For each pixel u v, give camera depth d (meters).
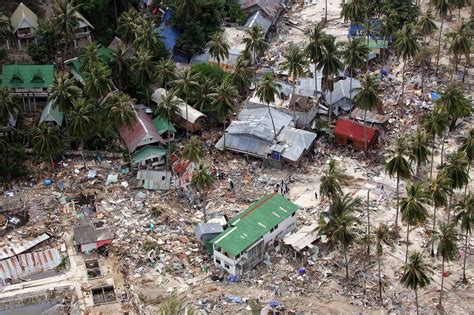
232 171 138.12
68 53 158.25
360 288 110.50
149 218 123.88
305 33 183.38
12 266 113.00
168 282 111.38
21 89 146.00
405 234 121.50
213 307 106.69
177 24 170.50
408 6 182.00
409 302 108.12
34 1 166.38
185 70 147.62
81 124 129.62
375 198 130.00
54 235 120.19
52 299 109.06
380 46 173.25
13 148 133.38
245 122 145.62
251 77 160.12
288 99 155.12
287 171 138.38
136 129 138.50
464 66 170.50
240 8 189.88
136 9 176.25
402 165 115.88
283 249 116.75
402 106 157.62
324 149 145.25
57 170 136.00
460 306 107.44
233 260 109.94
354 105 154.50
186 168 134.25
